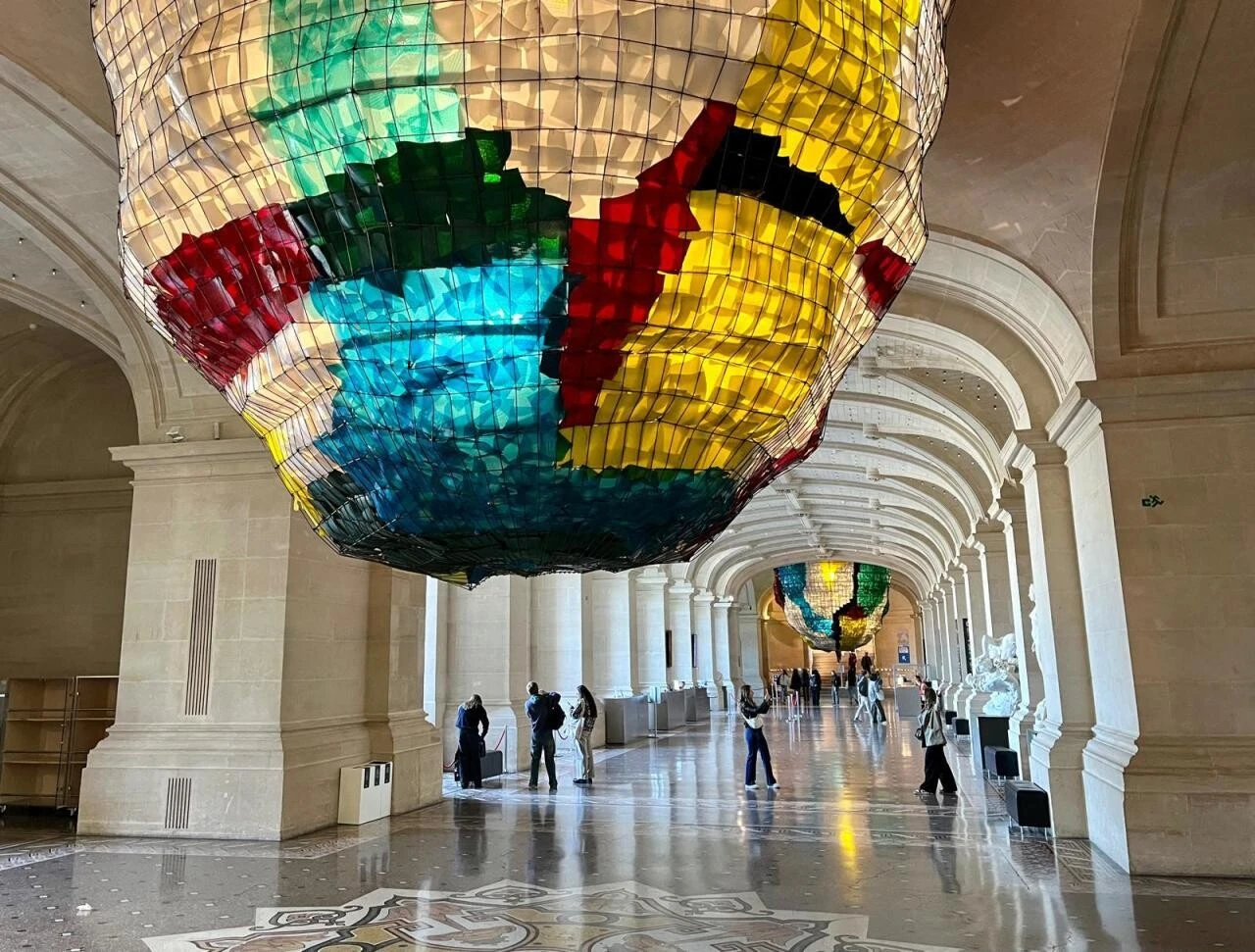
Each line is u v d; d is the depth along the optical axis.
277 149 2.46
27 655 13.68
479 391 2.54
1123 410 8.19
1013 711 15.50
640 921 6.22
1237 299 8.15
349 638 11.08
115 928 6.06
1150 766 7.64
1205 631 7.81
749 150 2.44
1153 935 5.80
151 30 2.75
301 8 2.42
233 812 9.42
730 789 13.13
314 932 5.96
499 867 7.98
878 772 15.09
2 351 13.41
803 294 2.67
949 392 13.36
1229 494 7.97
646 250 2.43
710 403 2.68
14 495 14.09
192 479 10.52
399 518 2.86
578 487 2.71
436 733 12.18
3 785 11.77
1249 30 6.33
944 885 7.21
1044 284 8.72
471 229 2.41
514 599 16.98
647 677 28.25
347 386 2.67
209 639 10.09
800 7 2.38
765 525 30.55
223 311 2.82
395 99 2.32
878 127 2.62
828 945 5.65
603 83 2.31
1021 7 6.34
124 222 2.94
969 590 20.97
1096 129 7.34
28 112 7.85
